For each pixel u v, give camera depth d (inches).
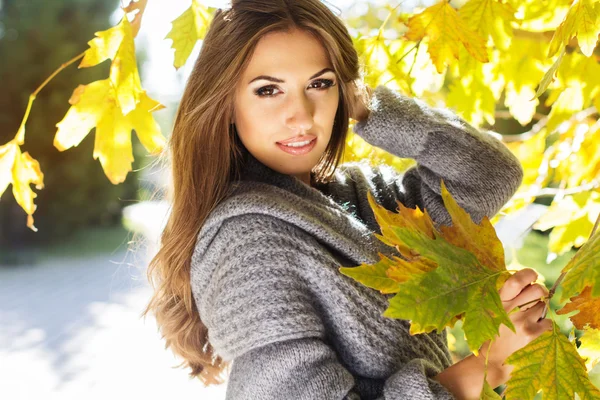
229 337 42.6
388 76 56.9
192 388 181.3
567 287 27.5
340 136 52.4
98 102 50.9
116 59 49.6
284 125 44.0
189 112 46.3
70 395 185.2
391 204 54.1
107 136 51.8
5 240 440.8
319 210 46.4
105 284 325.4
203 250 45.7
